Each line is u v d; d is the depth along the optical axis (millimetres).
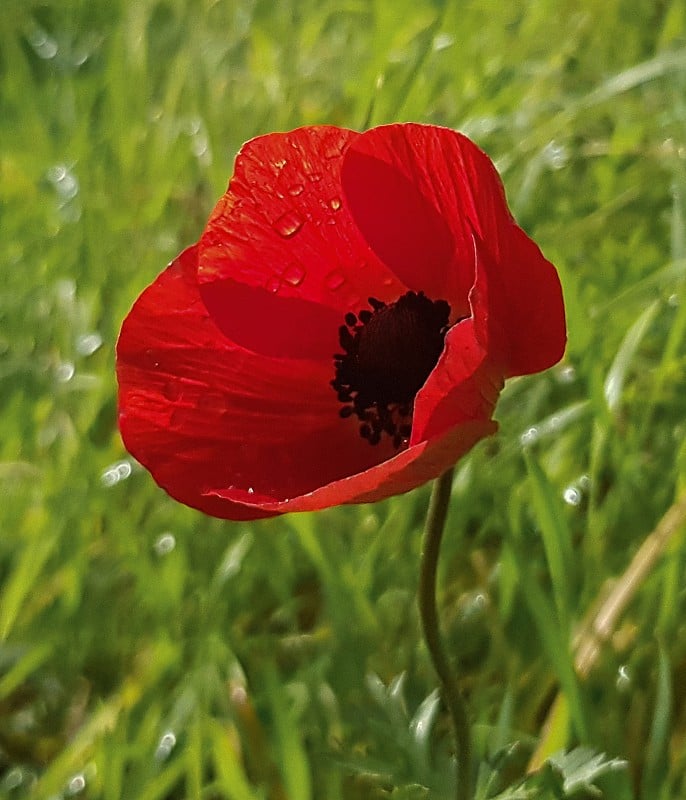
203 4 634
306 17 615
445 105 494
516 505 371
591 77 521
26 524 407
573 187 486
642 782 330
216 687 353
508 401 407
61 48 634
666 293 409
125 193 501
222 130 513
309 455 299
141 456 291
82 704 383
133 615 388
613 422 373
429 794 311
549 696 356
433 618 292
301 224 295
